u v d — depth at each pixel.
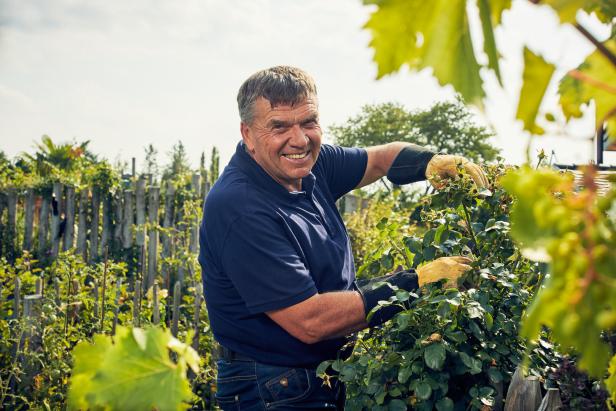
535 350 2.31
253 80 2.47
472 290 2.29
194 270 7.37
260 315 2.43
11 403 4.62
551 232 0.63
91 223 10.00
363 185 3.07
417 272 2.39
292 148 2.44
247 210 2.37
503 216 2.65
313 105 2.48
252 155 2.56
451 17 0.74
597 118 0.89
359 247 6.59
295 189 2.62
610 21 0.90
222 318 2.53
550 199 0.64
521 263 2.61
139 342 0.87
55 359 4.92
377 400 2.25
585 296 0.60
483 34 0.74
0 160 13.59
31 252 10.38
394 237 3.02
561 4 0.71
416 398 2.30
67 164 14.46
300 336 2.34
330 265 2.53
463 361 2.17
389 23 0.75
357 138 32.09
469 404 2.29
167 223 9.52
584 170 0.65
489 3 0.74
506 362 2.44
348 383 2.40
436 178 2.82
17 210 11.04
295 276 2.32
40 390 4.69
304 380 2.42
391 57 0.76
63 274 6.11
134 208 9.98
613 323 0.58
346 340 2.55
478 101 0.74
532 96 0.73
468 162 2.79
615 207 0.68
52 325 5.15
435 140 30.64
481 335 2.27
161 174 18.31
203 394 5.05
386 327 2.52
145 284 8.85
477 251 2.66
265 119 2.42
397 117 31.62
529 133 0.73
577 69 0.89
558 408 2.07
